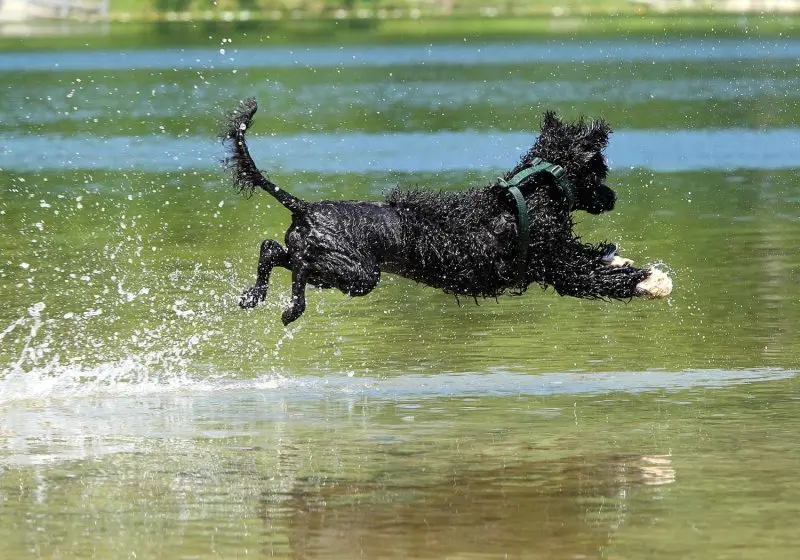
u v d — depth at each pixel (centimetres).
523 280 1230
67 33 9538
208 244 2119
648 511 888
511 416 1142
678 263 1878
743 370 1290
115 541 852
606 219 2289
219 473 989
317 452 1040
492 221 1209
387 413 1163
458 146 3312
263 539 852
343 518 887
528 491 933
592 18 10038
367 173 2856
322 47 8112
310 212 1200
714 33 8338
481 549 829
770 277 1764
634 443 1046
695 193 2592
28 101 4769
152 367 1359
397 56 7181
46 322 1574
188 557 825
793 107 4159
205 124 3981
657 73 5712
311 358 1391
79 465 1014
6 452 1052
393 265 1209
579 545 830
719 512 881
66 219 2388
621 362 1339
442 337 1478
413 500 920
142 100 4741
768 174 2848
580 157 1224
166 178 2912
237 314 1619
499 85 5188
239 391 1260
